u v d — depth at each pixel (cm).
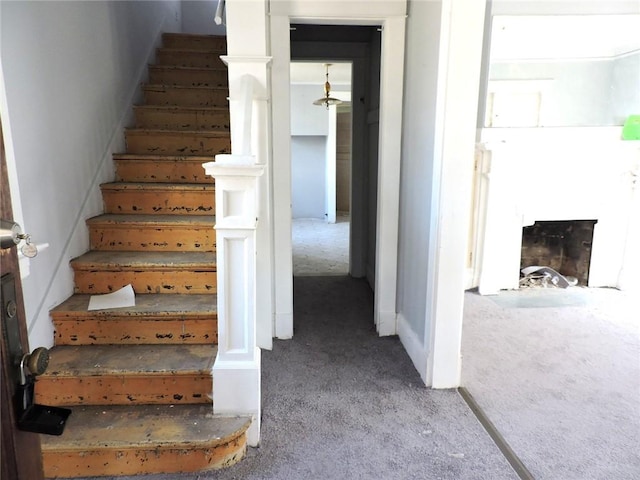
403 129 276
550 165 379
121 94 308
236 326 179
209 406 190
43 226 205
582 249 418
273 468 172
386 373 246
